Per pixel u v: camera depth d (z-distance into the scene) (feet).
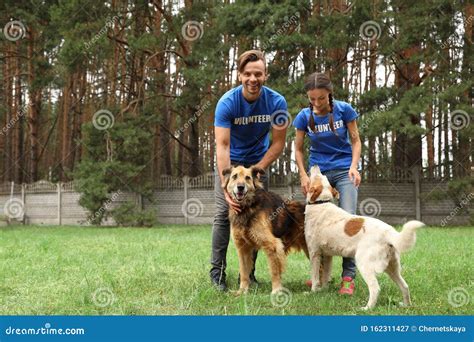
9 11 65.67
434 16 49.06
